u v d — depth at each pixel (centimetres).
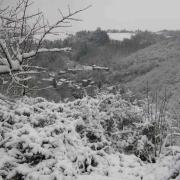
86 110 686
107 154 598
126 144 688
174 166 325
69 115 679
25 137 513
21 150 523
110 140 690
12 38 416
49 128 558
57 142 536
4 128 549
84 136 630
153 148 656
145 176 538
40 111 669
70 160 529
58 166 491
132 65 5709
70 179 477
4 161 486
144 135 672
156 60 5909
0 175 473
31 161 506
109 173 543
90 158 552
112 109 746
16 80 418
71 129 583
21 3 410
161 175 524
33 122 600
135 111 771
